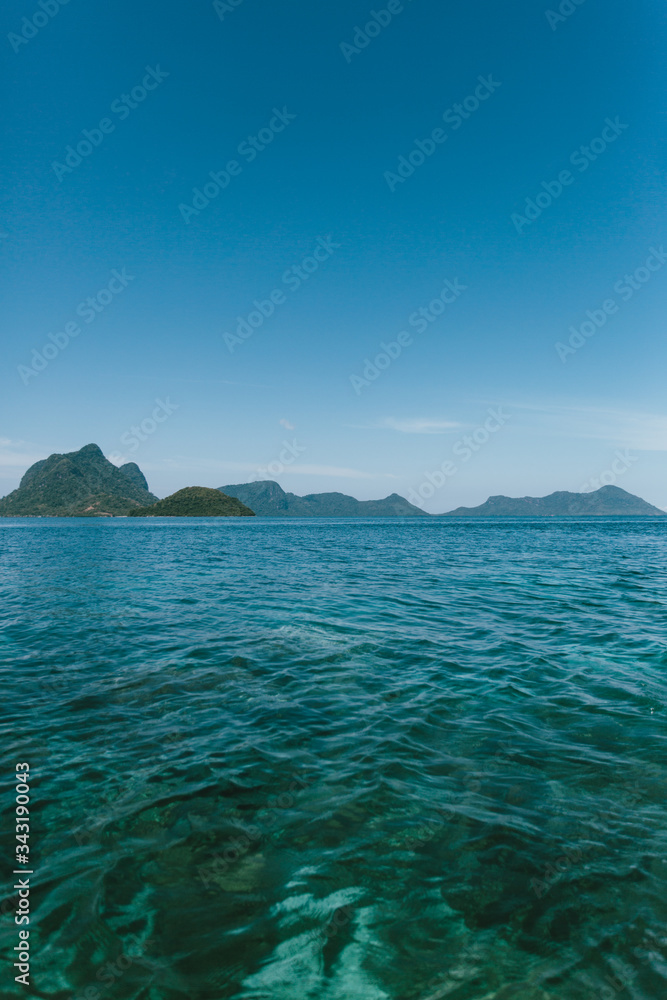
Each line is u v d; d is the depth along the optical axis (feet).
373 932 13.70
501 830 17.98
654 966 12.60
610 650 40.40
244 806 19.52
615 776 21.70
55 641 43.73
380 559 115.75
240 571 92.53
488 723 27.09
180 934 13.61
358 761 23.03
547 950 13.06
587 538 209.97
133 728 26.71
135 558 120.26
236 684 33.24
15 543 182.09
